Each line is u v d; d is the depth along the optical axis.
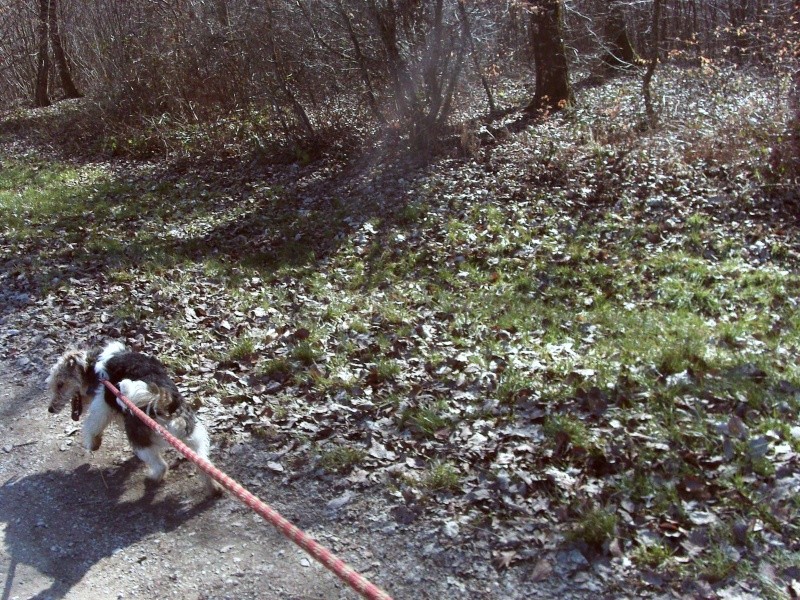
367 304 7.94
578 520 4.31
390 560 4.23
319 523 4.61
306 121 14.73
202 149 16.41
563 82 15.38
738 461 4.70
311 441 5.46
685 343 6.31
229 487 3.38
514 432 5.24
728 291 7.57
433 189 11.65
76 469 5.39
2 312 8.41
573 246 8.98
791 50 12.01
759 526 4.13
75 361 5.30
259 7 14.58
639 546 4.08
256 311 7.95
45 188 14.91
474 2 12.86
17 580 4.23
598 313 7.26
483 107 16.44
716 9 19.72
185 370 6.71
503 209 10.53
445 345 6.82
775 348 6.30
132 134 17.88
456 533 4.35
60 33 25.91
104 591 4.13
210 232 11.23
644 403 5.48
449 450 5.16
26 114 24.91
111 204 13.32
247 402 6.09
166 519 4.76
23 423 6.07
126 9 18.58
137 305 8.28
